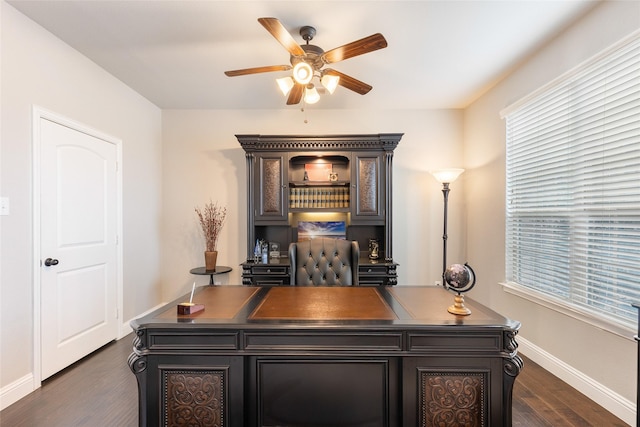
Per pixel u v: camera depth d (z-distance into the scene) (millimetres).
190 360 1521
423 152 3863
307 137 3361
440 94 3402
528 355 2652
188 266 3895
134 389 2178
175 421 1527
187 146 3885
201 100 3582
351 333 1501
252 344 1512
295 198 3678
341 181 3527
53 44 2311
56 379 2305
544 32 2252
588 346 2072
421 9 1990
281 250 3816
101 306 2846
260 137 3361
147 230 3584
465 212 3822
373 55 2564
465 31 2234
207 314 1658
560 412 1928
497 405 1492
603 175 1985
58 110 2365
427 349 1495
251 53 2551
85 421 1844
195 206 3893
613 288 1927
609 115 1924
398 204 3871
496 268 3158
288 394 1544
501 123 3055
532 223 2686
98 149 2809
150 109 3643
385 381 1525
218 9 1998
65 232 2441
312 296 2027
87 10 2018
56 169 2357
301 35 2213
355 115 3861
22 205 2088
